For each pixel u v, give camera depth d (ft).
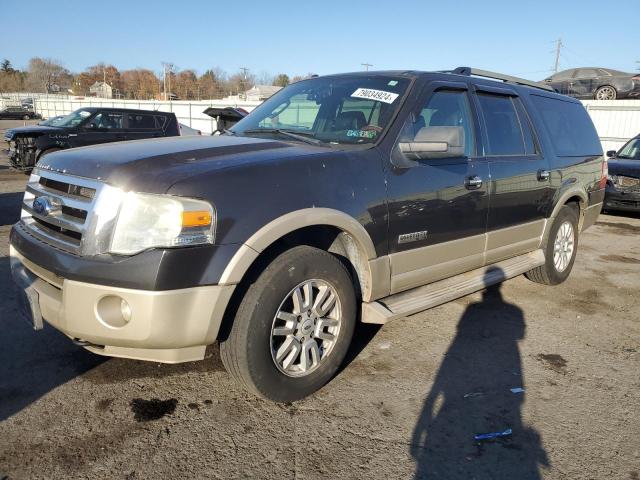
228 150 10.14
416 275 12.22
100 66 346.95
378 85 12.93
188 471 8.27
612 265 21.77
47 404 9.97
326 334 10.52
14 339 12.57
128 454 8.63
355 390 10.85
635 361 12.67
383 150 11.39
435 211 12.21
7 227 24.86
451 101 13.47
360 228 10.60
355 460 8.66
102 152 9.96
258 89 236.02
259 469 8.37
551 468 8.62
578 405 10.55
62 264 8.80
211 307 8.70
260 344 9.39
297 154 10.29
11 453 8.55
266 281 9.36
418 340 13.43
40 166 10.64
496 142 14.56
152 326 8.36
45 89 357.61
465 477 8.35
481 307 16.05
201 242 8.60
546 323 14.93
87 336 8.74
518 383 11.37
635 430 9.74
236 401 10.29
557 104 18.11
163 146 10.38
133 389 10.62
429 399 10.59
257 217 9.11
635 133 61.82
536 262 16.28
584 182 18.30
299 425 9.57
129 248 8.41
